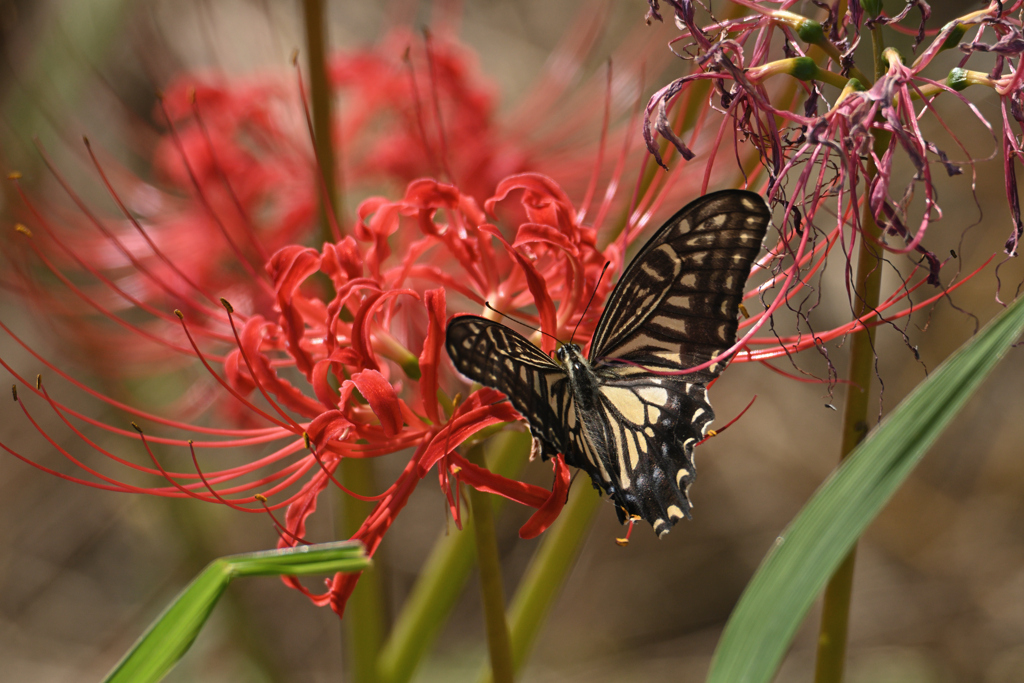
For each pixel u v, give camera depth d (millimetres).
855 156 784
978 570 1366
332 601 810
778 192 802
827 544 781
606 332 834
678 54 810
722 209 812
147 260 984
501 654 820
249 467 828
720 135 805
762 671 781
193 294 975
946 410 777
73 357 958
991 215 1344
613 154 987
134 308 1017
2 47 992
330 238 875
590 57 1154
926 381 779
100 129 1238
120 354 970
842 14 804
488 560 818
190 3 1308
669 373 829
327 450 813
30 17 998
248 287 981
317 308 839
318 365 815
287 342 824
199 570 1036
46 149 994
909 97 785
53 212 964
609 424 834
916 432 778
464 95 983
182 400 1000
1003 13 792
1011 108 788
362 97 990
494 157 975
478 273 839
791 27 803
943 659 1314
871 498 779
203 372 992
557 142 990
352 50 1007
